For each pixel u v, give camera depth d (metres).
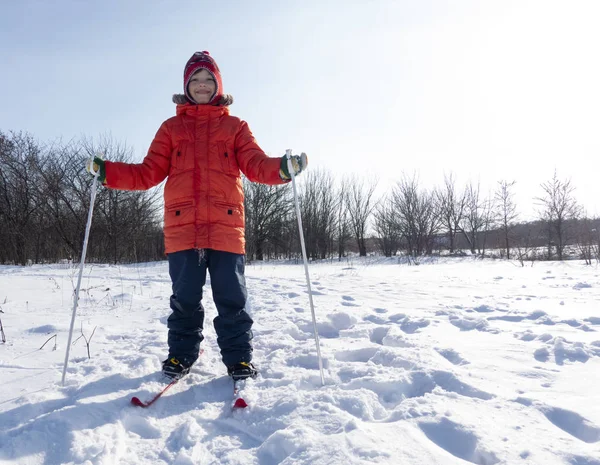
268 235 26.98
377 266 15.99
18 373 2.61
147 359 2.79
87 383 2.35
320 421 1.84
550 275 9.39
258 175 2.69
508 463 1.46
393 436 1.68
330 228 28.61
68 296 5.75
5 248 18.30
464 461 1.49
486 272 11.20
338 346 3.14
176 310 2.63
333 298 5.68
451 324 3.89
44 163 19.19
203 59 2.79
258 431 1.90
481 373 2.44
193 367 2.77
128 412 2.03
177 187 2.62
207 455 1.72
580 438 1.75
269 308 4.85
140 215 20.20
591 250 15.24
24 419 1.96
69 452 1.67
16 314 4.41
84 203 19.00
